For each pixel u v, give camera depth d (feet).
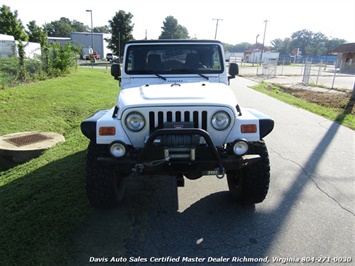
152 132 9.14
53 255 8.33
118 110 9.55
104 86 46.44
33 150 16.38
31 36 125.08
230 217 10.55
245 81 71.41
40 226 9.61
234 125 9.51
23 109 26.35
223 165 9.07
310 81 73.92
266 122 9.77
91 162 9.89
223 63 13.34
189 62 13.26
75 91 38.19
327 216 10.71
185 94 9.96
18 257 8.25
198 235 9.52
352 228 10.00
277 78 84.89
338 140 20.35
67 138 19.76
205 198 11.94
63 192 11.79
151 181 13.41
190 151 8.75
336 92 51.60
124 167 9.01
